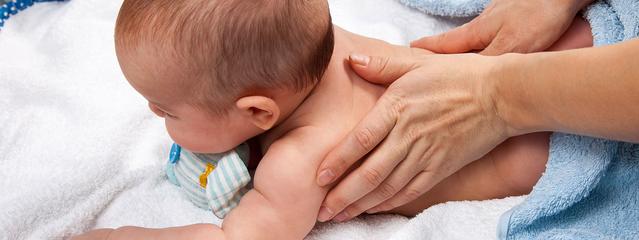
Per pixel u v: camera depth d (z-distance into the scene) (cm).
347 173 91
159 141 104
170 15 85
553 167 90
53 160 101
